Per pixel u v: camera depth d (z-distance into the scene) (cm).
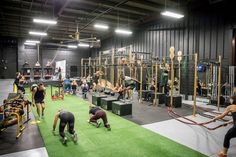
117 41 1816
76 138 438
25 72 1780
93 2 1016
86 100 999
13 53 2109
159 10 1162
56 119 478
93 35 1917
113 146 417
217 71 919
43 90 634
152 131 518
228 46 930
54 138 457
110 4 1057
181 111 766
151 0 1004
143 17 1327
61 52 2236
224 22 943
